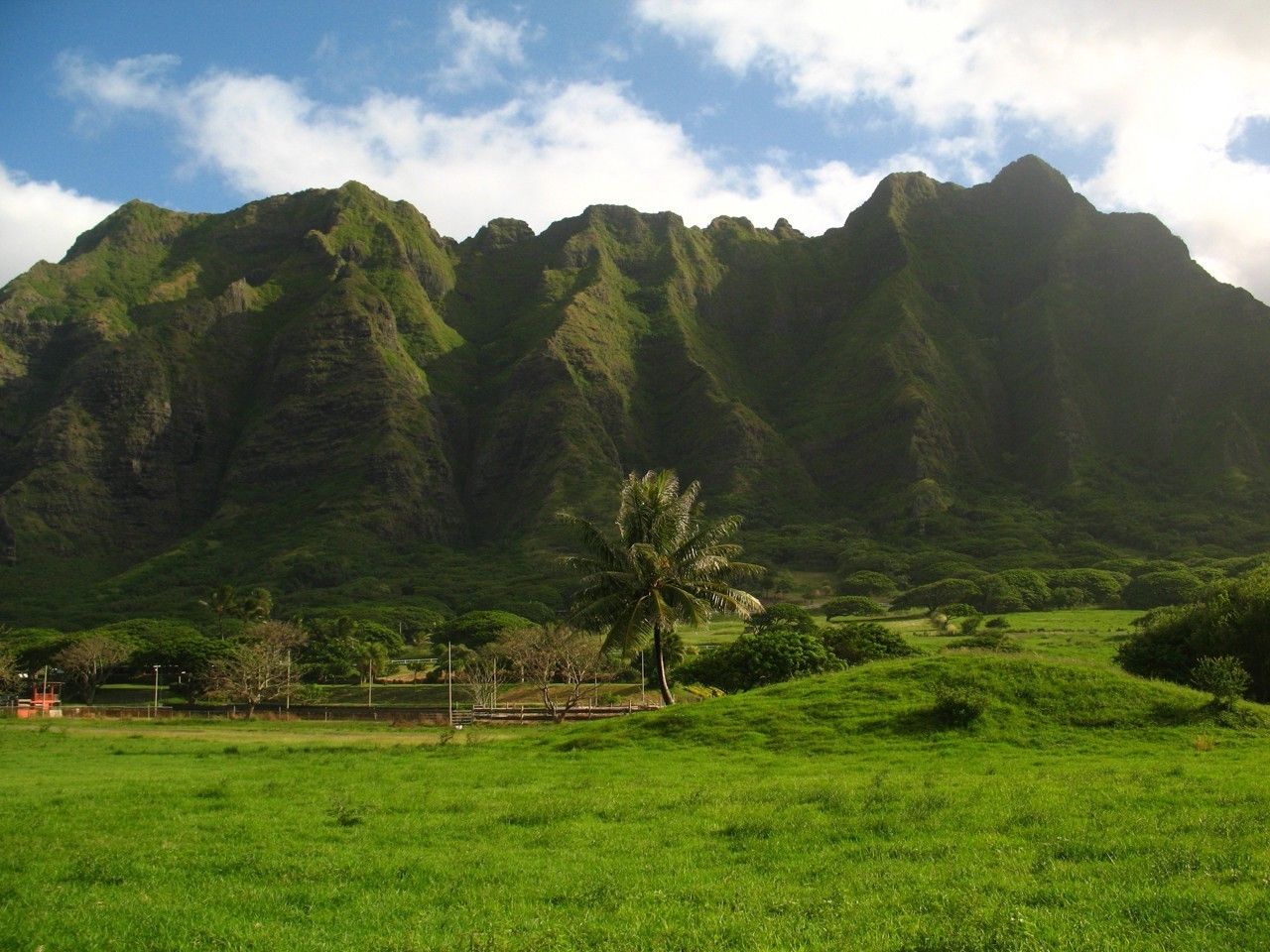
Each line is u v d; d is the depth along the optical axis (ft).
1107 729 105.29
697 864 51.93
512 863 52.21
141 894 47.24
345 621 464.65
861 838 56.65
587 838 58.59
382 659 393.70
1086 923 39.01
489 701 268.41
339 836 61.21
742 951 37.45
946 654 138.82
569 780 87.20
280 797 79.36
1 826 65.41
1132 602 508.12
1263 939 36.96
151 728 209.56
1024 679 118.62
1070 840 52.44
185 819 68.18
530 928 40.60
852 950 37.01
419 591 653.71
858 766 92.53
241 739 168.55
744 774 88.07
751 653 212.02
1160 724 106.22
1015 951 35.91
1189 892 42.19
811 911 41.93
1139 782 72.13
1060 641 326.03
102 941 40.50
